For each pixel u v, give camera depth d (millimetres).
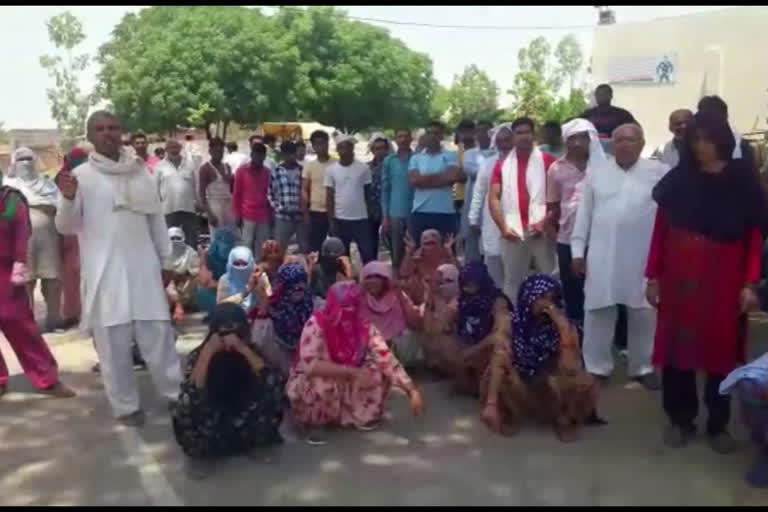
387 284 6441
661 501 4410
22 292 6156
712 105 6008
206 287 8570
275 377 4996
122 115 38438
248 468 4906
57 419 5793
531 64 67250
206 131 38094
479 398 5887
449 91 65125
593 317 6184
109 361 5578
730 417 5562
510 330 5547
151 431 5539
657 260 5008
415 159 9164
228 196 11234
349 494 4543
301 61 39906
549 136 8023
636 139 5902
